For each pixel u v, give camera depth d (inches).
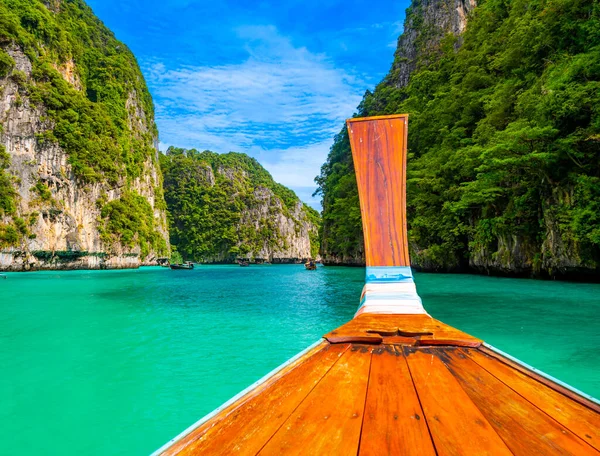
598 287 652.7
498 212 956.0
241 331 364.2
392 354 107.0
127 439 159.3
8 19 2085.4
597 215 659.4
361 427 60.9
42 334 355.6
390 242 211.2
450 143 1272.1
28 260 1950.1
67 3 3265.3
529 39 1005.8
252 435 59.9
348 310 500.1
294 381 85.7
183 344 313.9
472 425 61.4
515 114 963.3
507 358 101.3
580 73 721.0
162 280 1240.8
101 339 333.7
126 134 3105.3
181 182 5000.0
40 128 2119.8
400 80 2519.7
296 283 1032.8
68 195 2201.0
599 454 52.2
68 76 2650.1
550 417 65.2
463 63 1534.2
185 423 173.5
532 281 781.9
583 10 842.8
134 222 2726.4
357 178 221.5
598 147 689.6
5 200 1871.3
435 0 2496.3
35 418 178.5
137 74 3887.8
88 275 1588.3
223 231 4793.3
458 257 1170.0
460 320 369.4
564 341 287.7
